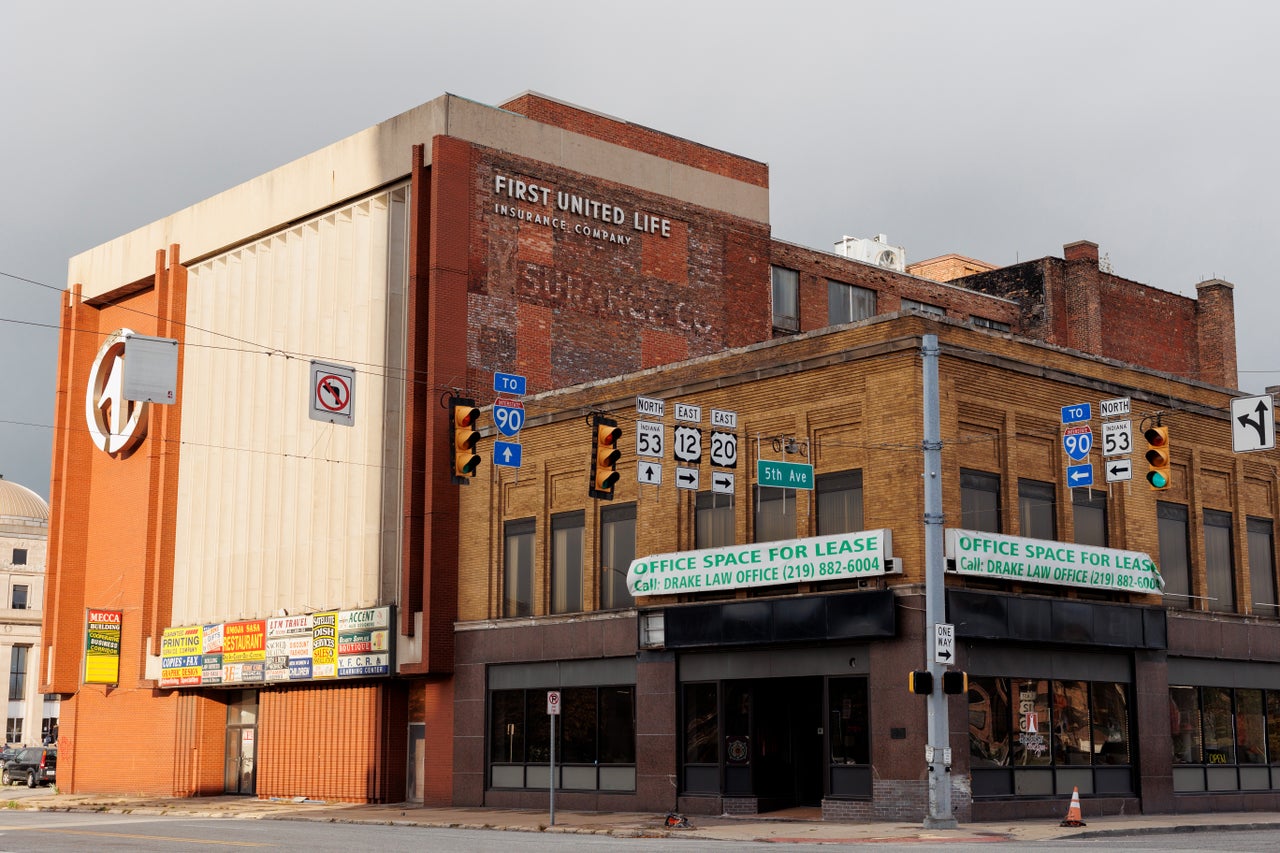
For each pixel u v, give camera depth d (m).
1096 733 34.34
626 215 47.94
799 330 53.78
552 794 32.53
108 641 53.53
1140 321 62.78
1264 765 38.78
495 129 44.75
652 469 30.06
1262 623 39.38
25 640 115.38
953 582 31.31
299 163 48.12
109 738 54.19
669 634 35.22
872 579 31.55
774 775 34.56
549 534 39.69
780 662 33.44
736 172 51.91
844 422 33.00
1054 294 60.59
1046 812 32.47
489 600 40.78
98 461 57.50
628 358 47.09
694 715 35.34
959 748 30.77
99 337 58.53
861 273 56.41
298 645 44.91
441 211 42.88
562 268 45.78
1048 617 32.72
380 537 43.09
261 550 47.69
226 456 50.03
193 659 49.38
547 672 39.03
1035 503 33.97
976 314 60.19
